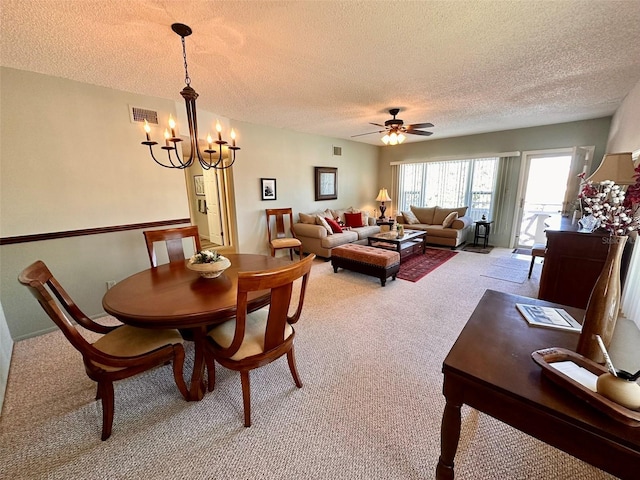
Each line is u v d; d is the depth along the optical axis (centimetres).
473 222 609
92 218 277
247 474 125
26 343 238
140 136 303
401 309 291
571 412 77
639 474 70
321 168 582
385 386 179
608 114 422
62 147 255
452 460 108
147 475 125
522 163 536
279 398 170
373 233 591
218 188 544
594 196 100
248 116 411
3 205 232
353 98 328
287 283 141
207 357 173
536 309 135
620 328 128
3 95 226
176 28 178
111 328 177
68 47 199
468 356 102
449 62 234
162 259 329
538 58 229
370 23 177
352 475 124
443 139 633
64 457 135
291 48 207
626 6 160
